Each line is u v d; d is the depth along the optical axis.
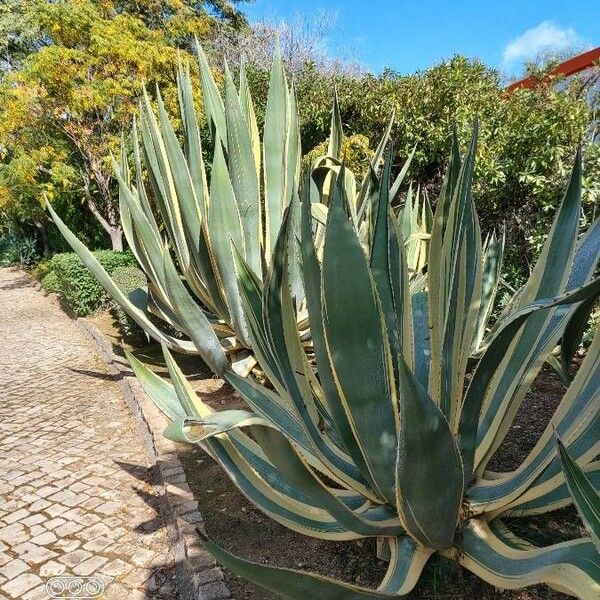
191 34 12.01
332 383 1.56
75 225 12.13
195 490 2.70
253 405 2.09
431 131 6.13
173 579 2.19
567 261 1.67
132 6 11.64
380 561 1.95
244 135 3.53
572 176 1.63
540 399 3.29
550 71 6.32
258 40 13.94
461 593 1.72
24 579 2.26
